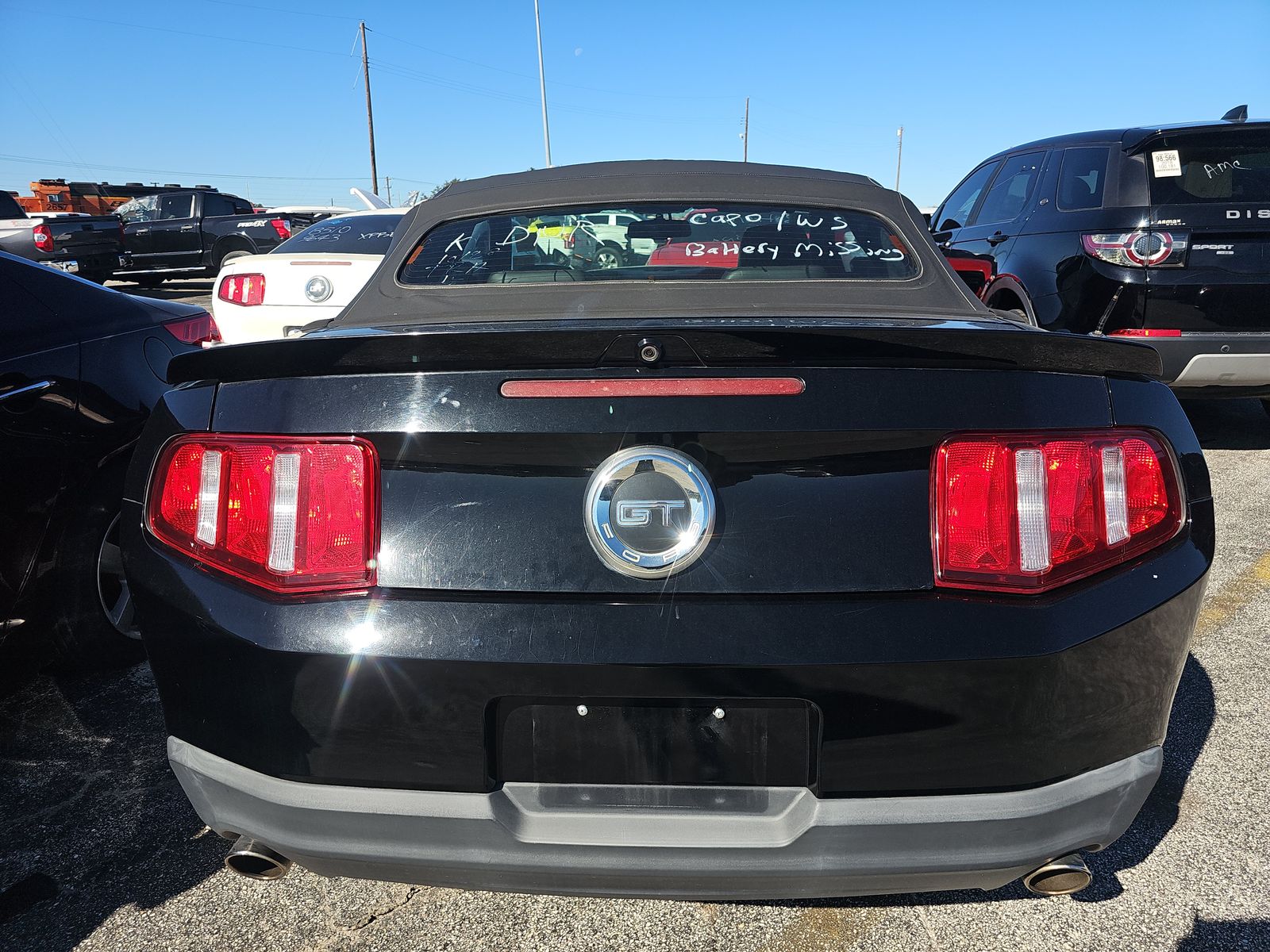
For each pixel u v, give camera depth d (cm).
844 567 142
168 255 1772
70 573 286
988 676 139
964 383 145
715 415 142
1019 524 143
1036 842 145
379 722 143
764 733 143
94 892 205
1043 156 562
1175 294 471
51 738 273
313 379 151
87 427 287
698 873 143
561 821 145
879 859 142
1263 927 188
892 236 246
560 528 144
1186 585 152
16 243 1578
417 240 249
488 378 145
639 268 236
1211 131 474
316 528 146
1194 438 165
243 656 146
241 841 161
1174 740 260
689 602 140
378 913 198
